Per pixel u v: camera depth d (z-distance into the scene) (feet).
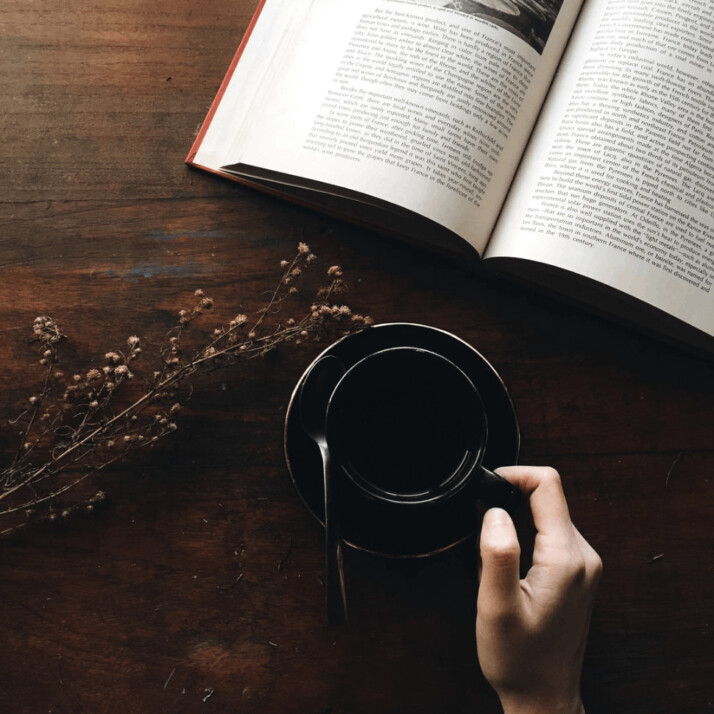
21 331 2.24
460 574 2.17
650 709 2.14
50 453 2.17
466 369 2.01
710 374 2.26
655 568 2.19
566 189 2.09
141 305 2.27
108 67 2.37
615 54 2.15
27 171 2.32
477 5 2.18
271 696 2.12
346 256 2.29
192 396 2.21
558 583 1.79
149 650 2.13
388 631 2.15
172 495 2.18
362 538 1.96
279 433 2.21
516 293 2.28
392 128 2.12
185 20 2.40
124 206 2.31
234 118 2.31
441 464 1.92
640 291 2.03
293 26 2.31
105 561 2.15
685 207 2.06
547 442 2.22
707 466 2.23
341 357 2.01
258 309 2.27
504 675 1.82
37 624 2.12
